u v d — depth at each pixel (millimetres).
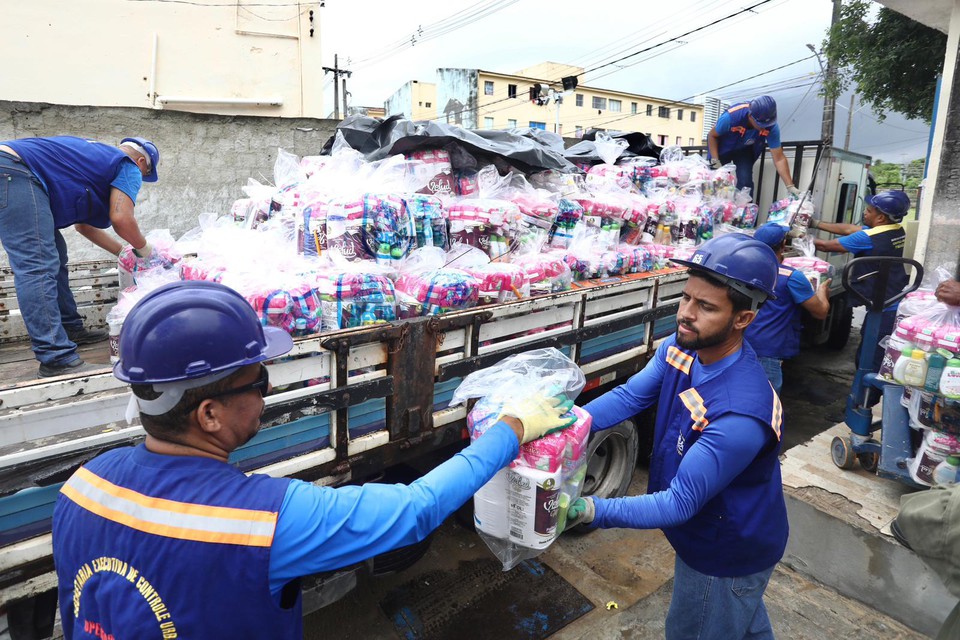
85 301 3238
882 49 10508
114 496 1008
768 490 1649
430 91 38188
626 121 43094
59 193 2451
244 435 1104
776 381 3672
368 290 2291
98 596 980
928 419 2848
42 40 6379
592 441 2973
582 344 3057
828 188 5973
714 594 1708
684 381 1679
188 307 1005
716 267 1475
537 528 1481
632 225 3965
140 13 6816
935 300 2914
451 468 1242
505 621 2695
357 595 2848
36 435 1530
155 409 1000
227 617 971
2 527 1460
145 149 2969
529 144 3883
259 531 969
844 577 2951
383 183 2832
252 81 7605
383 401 2188
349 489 1108
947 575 1248
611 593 2908
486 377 1664
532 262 3014
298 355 1899
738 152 5668
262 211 3242
